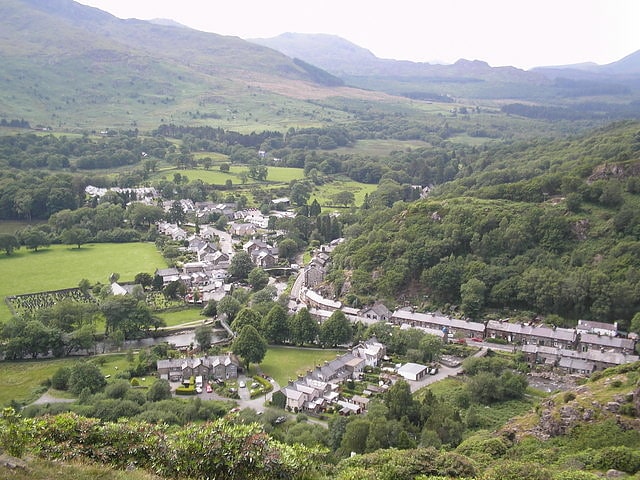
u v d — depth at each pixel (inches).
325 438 4343.0
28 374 5816.9
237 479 2177.7
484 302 7347.4
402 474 2657.5
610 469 2844.5
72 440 2237.9
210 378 5782.5
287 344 6801.2
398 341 6422.2
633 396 3484.3
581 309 6875.0
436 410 4441.4
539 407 4060.0
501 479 2522.1
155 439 2269.9
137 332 6894.7
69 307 6899.6
